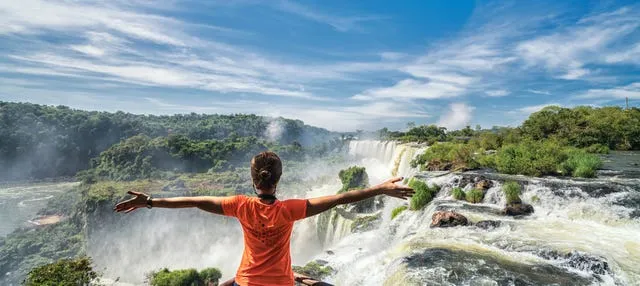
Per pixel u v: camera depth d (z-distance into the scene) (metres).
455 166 32.66
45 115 166.62
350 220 33.00
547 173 26.02
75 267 23.91
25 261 66.25
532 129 44.28
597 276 12.12
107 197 69.88
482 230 17.42
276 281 2.88
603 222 17.23
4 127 146.88
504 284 11.71
